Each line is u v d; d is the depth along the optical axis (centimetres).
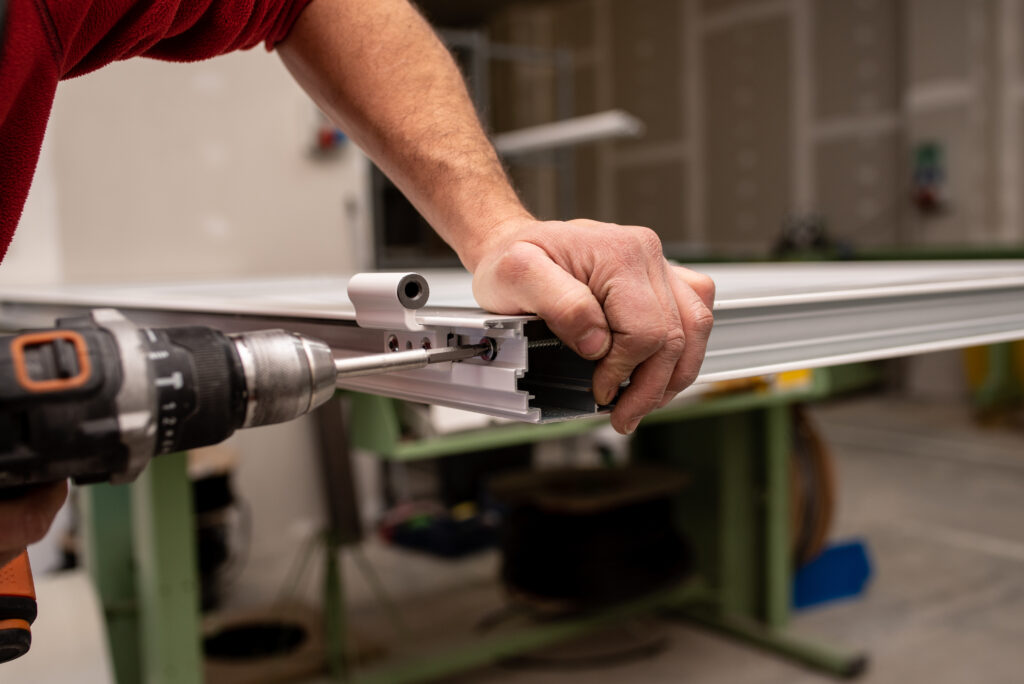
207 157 253
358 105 58
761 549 205
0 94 37
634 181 704
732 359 46
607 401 41
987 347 475
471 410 43
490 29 766
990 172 512
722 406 162
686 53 654
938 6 515
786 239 562
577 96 739
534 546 183
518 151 241
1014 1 494
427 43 60
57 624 113
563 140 221
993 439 404
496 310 43
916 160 531
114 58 49
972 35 504
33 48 38
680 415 156
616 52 704
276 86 262
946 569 246
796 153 600
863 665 184
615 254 39
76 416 32
